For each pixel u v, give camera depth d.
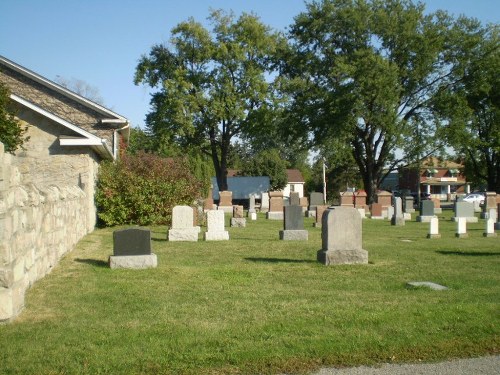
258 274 11.23
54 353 6.08
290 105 49.53
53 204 11.63
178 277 10.68
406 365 6.04
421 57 44.59
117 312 7.81
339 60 43.78
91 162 21.72
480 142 46.72
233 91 51.78
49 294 8.88
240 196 58.91
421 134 45.75
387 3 45.91
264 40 52.38
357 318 7.37
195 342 6.46
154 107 53.56
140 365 5.81
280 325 7.09
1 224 7.07
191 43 51.97
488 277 11.12
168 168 25.42
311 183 84.25
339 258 12.66
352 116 44.41
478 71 46.59
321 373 5.81
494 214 29.28
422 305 8.15
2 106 15.34
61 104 27.02
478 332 6.94
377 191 49.06
